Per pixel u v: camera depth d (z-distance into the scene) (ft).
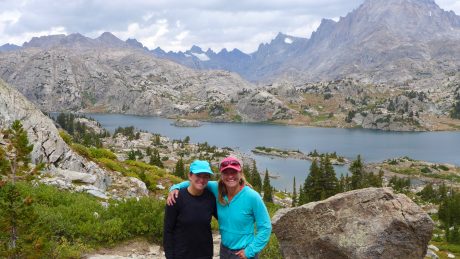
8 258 33.91
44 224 42.32
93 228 48.80
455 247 188.55
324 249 39.45
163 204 55.88
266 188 327.06
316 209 40.68
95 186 94.07
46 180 80.64
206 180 26.02
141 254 47.03
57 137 101.55
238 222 26.11
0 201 36.63
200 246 26.48
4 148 83.41
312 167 326.24
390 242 37.27
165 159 644.69
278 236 41.91
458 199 304.50
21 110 98.02
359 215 39.09
